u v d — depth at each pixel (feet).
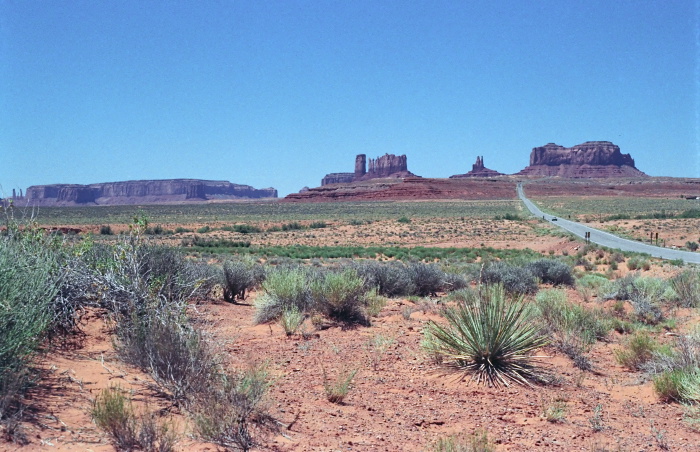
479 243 212.23
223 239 215.92
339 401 20.22
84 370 19.40
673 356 27.48
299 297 37.45
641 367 27.89
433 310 41.91
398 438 17.08
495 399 21.98
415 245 214.28
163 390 18.21
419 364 26.58
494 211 444.55
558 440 17.76
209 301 41.98
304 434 16.63
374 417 19.02
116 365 20.21
